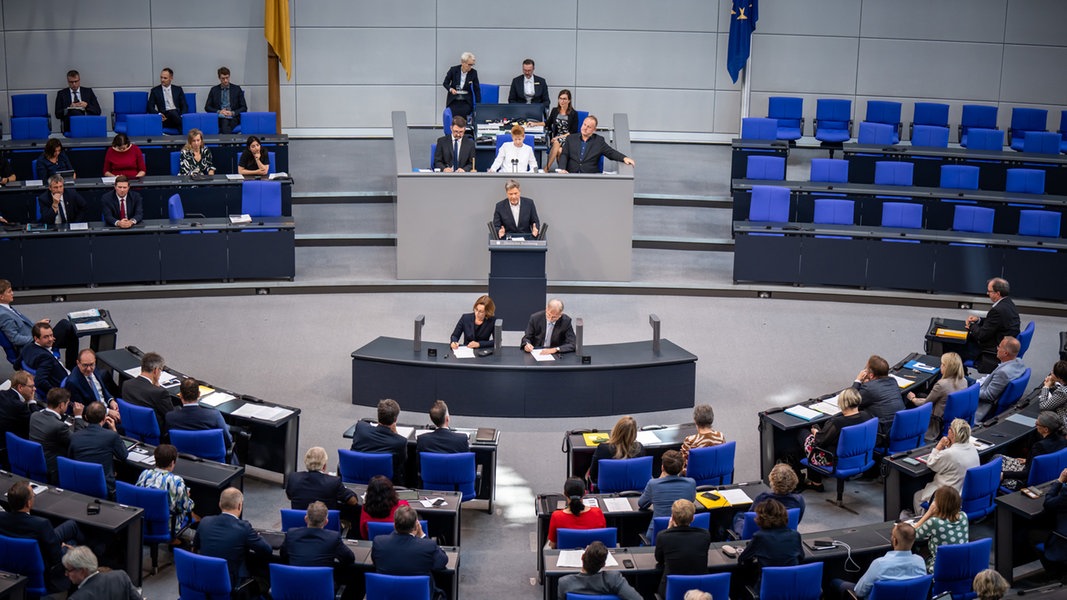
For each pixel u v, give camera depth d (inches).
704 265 673.6
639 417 492.1
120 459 384.2
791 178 768.9
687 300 634.2
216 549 319.0
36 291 604.7
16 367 483.8
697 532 319.3
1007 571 368.5
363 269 652.7
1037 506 360.2
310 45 855.7
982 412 467.8
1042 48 852.0
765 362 550.9
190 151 678.5
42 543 324.2
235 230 617.0
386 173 773.3
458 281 636.7
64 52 839.7
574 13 859.4
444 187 621.6
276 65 817.5
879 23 855.7
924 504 381.7
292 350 552.7
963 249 619.2
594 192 623.5
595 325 591.5
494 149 714.8
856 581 341.1
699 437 396.8
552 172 631.2
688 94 872.3
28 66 839.7
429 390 486.6
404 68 863.7
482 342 498.0
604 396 487.5
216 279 626.8
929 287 626.2
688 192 753.6
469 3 855.7
